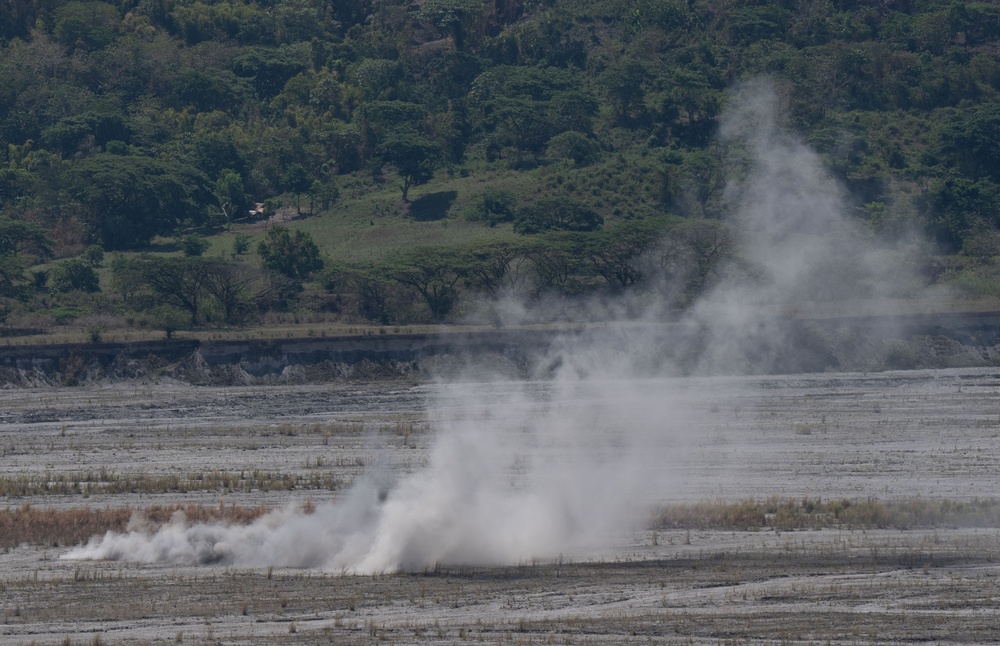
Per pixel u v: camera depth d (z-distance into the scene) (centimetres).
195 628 15688
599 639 15175
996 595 16825
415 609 16375
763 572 17938
